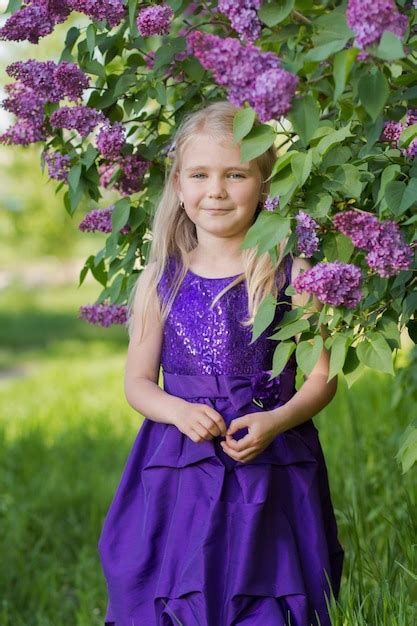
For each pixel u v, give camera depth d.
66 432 6.58
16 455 5.96
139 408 2.54
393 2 1.86
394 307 2.32
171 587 2.37
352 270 2.11
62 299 18.94
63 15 2.63
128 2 2.51
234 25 2.10
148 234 2.93
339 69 1.88
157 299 2.61
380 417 4.72
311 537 2.43
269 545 2.38
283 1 2.07
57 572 4.14
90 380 9.62
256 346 2.50
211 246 2.57
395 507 3.66
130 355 2.64
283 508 2.44
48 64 2.66
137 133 3.18
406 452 2.32
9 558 4.20
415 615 2.60
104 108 2.83
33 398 8.64
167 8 2.45
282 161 2.11
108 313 2.98
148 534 2.46
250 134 2.09
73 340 14.12
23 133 2.77
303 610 2.32
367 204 2.29
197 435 2.40
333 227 2.23
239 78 1.96
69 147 2.88
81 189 2.83
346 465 4.21
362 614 2.64
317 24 2.03
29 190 14.99
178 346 2.56
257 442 2.36
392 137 2.26
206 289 2.54
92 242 19.84
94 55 2.78
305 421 2.55
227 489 2.41
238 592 2.31
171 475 2.48
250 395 2.48
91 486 5.15
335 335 2.20
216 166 2.46
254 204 2.50
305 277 2.12
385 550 3.26
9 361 12.44
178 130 2.61
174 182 2.63
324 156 2.22
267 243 2.16
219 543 2.36
